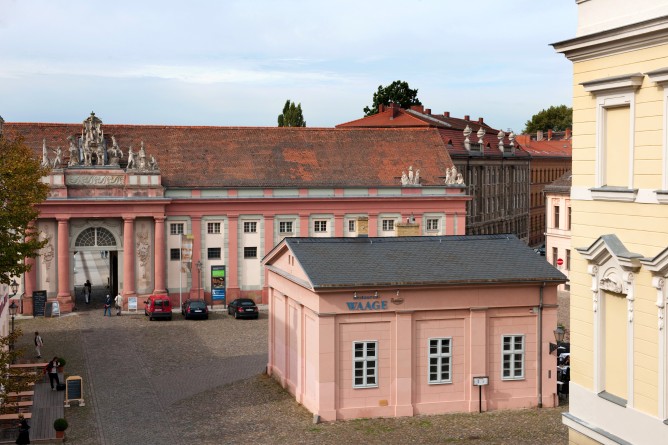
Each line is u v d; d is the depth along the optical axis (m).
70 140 64.94
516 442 32.47
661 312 20.88
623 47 21.77
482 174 99.88
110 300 64.69
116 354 50.16
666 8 20.67
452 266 38.09
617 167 22.53
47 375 44.06
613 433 22.72
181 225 67.38
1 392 32.38
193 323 61.03
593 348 23.52
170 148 70.50
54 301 63.56
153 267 66.62
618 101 22.11
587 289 23.69
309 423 35.53
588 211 23.53
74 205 63.91
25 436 32.53
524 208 118.12
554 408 38.19
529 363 38.31
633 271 21.67
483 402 37.66
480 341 37.47
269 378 43.88
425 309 36.78
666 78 20.23
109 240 66.06
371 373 36.50
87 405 39.12
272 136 74.19
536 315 38.31
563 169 139.88
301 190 69.94
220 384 42.78
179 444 33.06
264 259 44.09
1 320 43.53
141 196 65.62
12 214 32.69
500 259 39.19
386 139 76.94
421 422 35.59
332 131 76.25
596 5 22.95
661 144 20.73
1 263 32.59
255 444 32.78
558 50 24.06
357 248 39.28
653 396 21.28
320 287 35.28
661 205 20.80
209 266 68.25
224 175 69.50
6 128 67.62
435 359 37.16
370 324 36.31
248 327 59.47
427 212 72.81
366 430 34.41
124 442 33.50
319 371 35.72
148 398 40.25
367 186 71.38
